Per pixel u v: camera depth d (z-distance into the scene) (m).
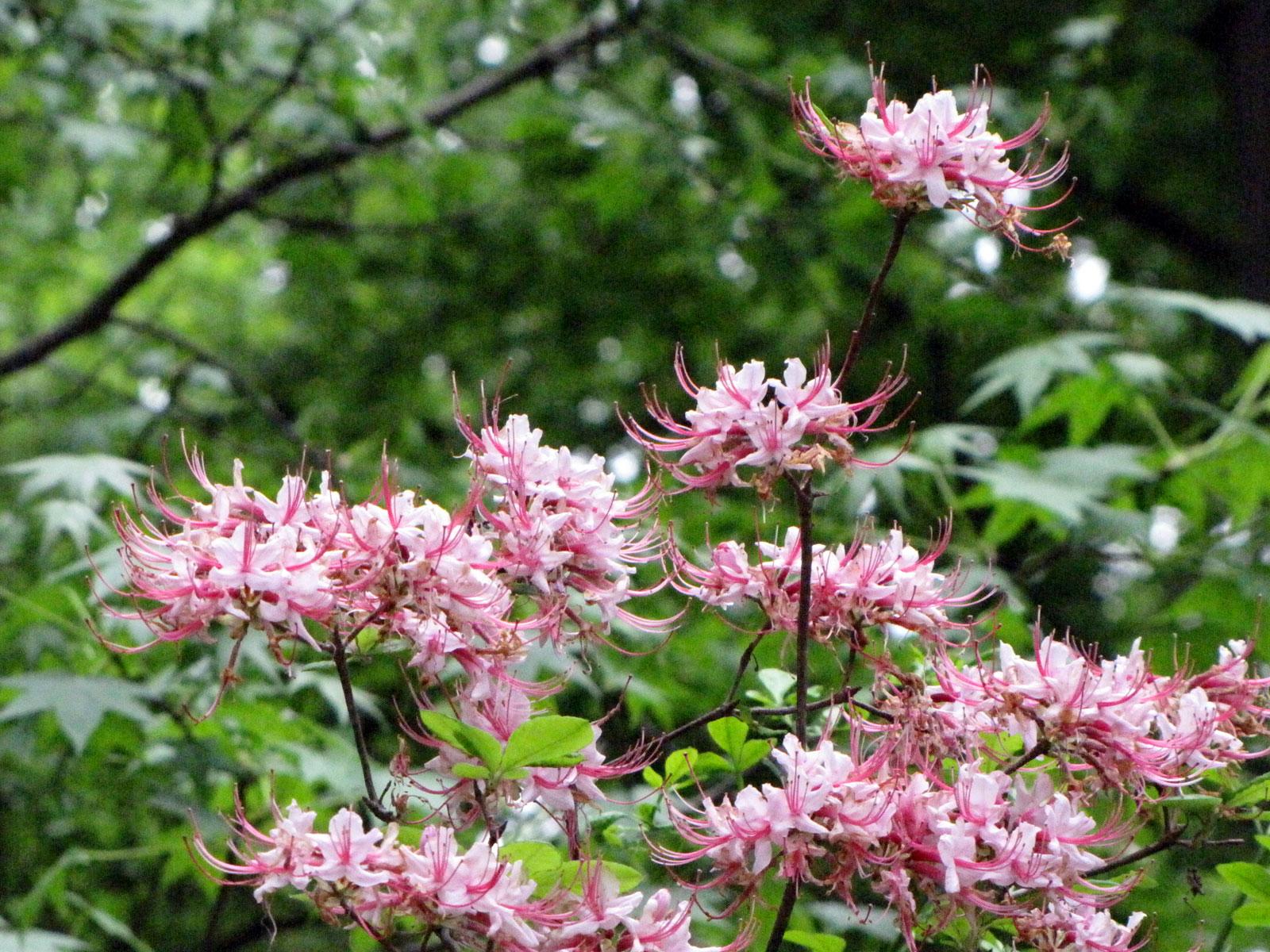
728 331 11.18
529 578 2.79
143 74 8.05
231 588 2.59
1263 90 9.00
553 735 2.55
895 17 10.77
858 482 5.55
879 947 4.40
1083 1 10.57
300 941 7.39
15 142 8.45
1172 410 8.80
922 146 2.78
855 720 2.80
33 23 7.59
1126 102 10.47
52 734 5.74
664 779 3.32
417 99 9.36
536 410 11.69
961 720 2.87
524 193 11.38
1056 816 2.67
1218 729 2.97
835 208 9.32
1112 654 7.55
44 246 12.22
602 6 9.45
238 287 14.31
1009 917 2.76
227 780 5.66
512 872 2.51
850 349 2.82
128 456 8.49
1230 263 11.46
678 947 2.58
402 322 12.16
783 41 10.47
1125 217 11.59
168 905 8.24
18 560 7.24
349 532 2.66
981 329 9.29
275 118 8.45
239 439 9.38
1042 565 6.17
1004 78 10.63
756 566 3.02
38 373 12.97
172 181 10.11
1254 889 3.02
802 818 2.61
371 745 7.45
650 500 2.95
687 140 9.15
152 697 5.04
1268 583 5.75
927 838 2.67
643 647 5.95
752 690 3.56
